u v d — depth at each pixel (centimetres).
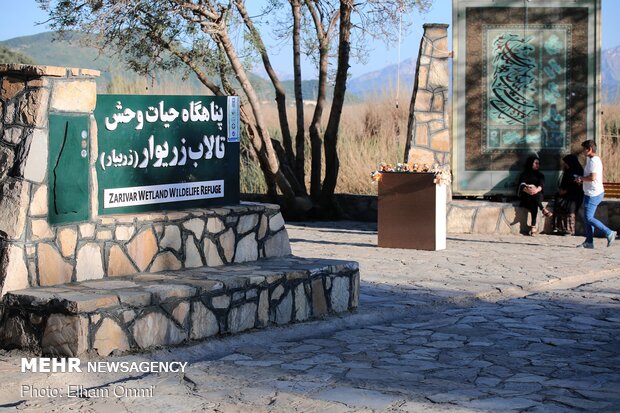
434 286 1134
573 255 1444
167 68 1891
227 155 967
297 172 2016
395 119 2438
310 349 805
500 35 1753
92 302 714
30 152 757
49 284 775
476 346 821
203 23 1662
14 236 752
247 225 965
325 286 927
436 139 1727
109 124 840
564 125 1759
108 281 803
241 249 956
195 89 2402
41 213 768
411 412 607
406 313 988
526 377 703
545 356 781
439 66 1727
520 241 1620
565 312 998
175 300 773
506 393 654
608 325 924
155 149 886
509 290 1130
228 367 732
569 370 728
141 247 855
